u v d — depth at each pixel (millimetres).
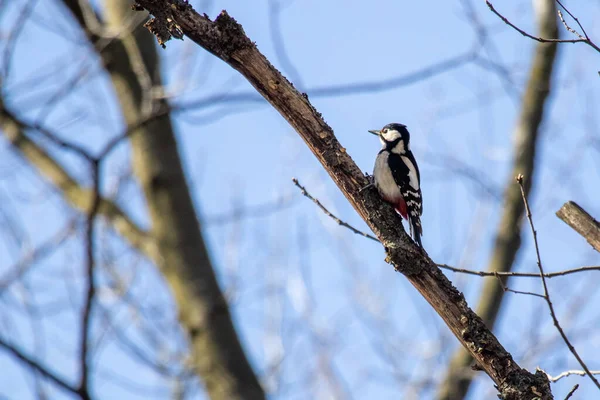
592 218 8508
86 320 6766
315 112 8914
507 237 14336
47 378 6582
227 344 13852
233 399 13430
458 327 7879
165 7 8477
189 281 14297
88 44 12914
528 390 7461
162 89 12664
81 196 15031
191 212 14906
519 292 7578
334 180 9023
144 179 14984
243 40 8641
